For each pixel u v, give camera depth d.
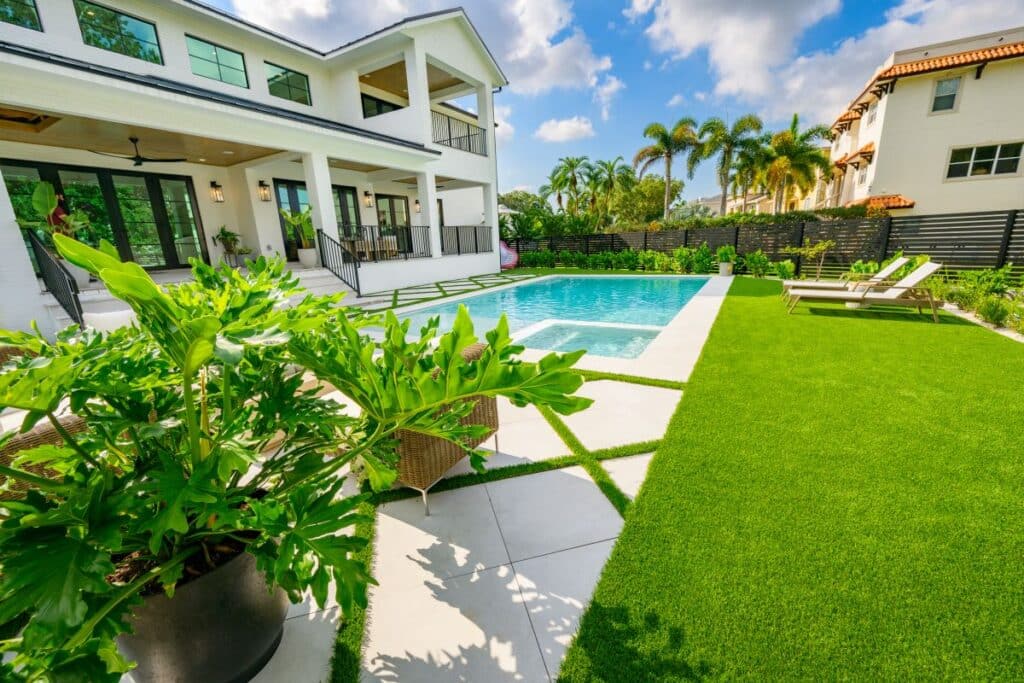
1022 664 1.42
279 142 8.84
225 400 1.34
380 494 2.51
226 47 10.26
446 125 16.77
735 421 3.20
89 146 8.29
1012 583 1.72
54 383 1.07
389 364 1.33
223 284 1.67
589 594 1.76
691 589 1.75
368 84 14.28
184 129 7.29
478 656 1.53
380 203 15.66
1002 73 13.58
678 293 10.99
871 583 1.74
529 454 2.87
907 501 2.24
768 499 2.29
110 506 1.08
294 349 1.31
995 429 2.98
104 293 6.90
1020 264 9.52
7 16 7.33
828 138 22.19
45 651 0.95
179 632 1.31
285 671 1.52
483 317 8.65
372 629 1.66
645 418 3.32
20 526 1.01
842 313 7.17
